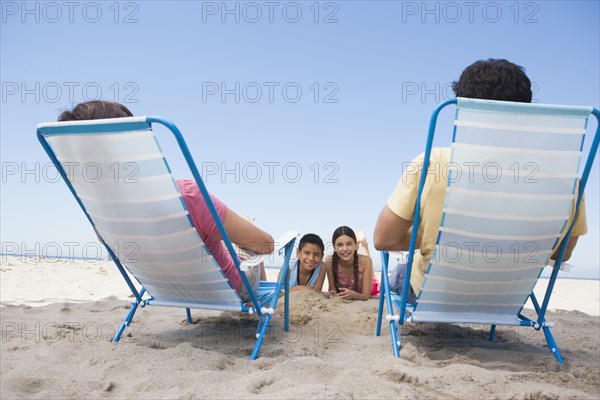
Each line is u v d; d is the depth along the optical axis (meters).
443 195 2.22
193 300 2.75
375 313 3.74
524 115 1.99
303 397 1.77
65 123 2.13
